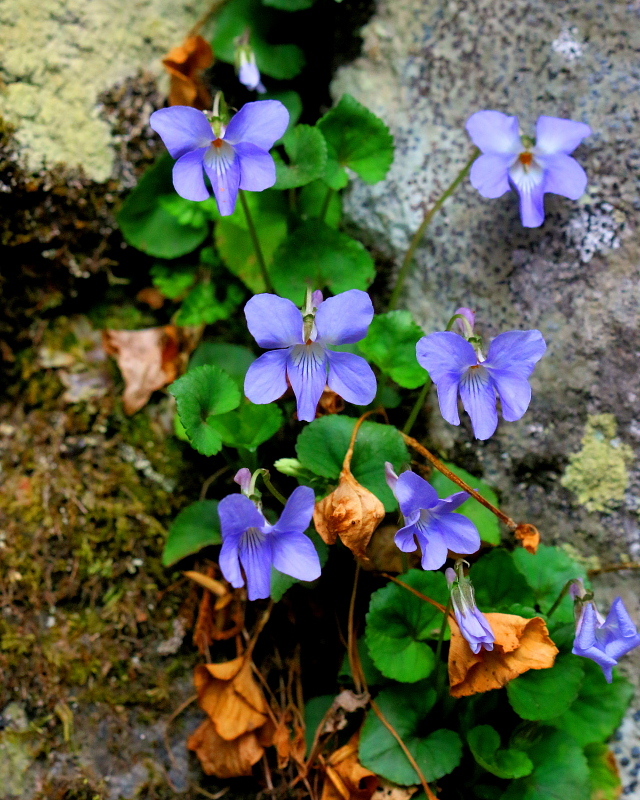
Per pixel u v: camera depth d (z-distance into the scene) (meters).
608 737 0.21
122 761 0.21
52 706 0.21
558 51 0.22
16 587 0.22
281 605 0.22
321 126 0.22
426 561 0.18
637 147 0.21
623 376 0.21
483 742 0.20
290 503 0.18
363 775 0.20
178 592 0.22
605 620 0.19
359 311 0.19
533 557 0.21
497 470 0.22
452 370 0.19
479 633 0.18
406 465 0.20
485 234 0.22
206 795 0.21
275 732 0.21
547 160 0.21
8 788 0.21
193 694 0.22
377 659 0.20
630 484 0.21
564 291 0.22
